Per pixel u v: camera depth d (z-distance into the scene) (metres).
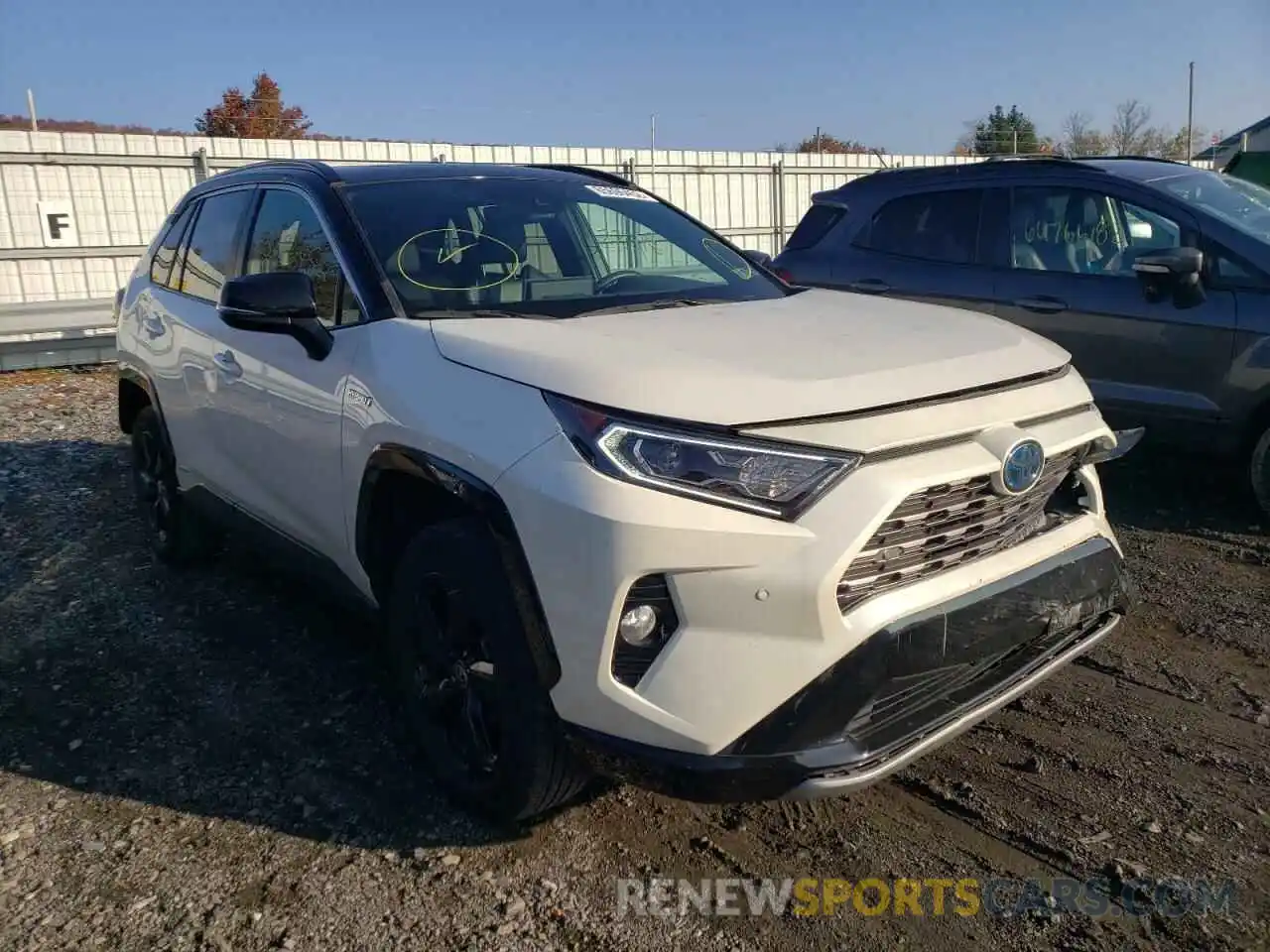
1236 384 5.05
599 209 4.07
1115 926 2.50
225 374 3.97
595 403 2.45
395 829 2.95
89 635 4.29
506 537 2.54
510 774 2.72
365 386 3.09
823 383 2.51
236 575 4.93
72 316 10.62
